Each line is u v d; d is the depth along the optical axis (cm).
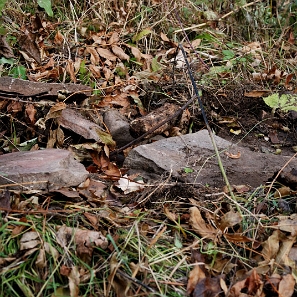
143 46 161
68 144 115
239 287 78
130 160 109
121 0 172
